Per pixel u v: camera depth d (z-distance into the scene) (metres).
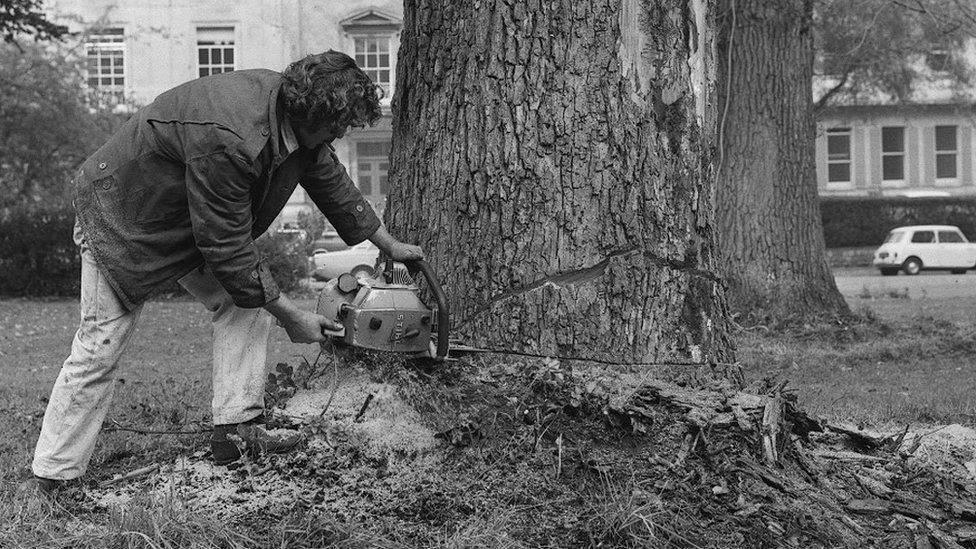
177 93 3.32
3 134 24.78
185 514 3.23
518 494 3.31
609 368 3.85
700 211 4.02
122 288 3.42
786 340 10.47
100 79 35.66
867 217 36.19
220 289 3.64
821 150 39.28
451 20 4.07
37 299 20.31
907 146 39.22
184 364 9.03
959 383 7.79
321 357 4.13
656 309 3.89
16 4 18.73
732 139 12.02
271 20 36.06
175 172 3.32
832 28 18.81
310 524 3.11
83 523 3.32
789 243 11.86
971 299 17.39
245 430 3.62
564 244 3.88
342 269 26.00
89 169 3.38
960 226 36.19
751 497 3.38
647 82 3.92
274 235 20.98
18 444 4.78
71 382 3.52
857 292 20.86
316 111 3.22
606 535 3.11
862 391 7.32
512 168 3.91
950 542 3.36
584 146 3.89
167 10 35.75
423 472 3.43
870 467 4.04
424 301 4.02
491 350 3.88
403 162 4.24
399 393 3.68
